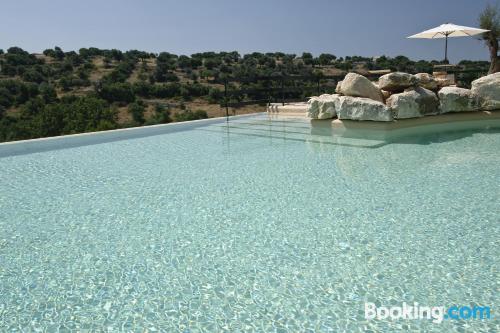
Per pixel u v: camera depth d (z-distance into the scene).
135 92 43.16
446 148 6.88
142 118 35.19
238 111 14.39
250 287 2.65
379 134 8.66
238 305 2.46
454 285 2.55
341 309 2.36
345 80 9.42
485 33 12.78
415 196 4.35
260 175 5.66
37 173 6.36
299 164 6.24
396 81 8.93
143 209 4.36
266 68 41.66
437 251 3.01
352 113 9.02
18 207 4.58
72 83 43.38
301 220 3.80
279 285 2.66
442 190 4.52
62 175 6.18
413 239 3.24
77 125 32.00
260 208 4.21
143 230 3.73
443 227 3.46
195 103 41.75
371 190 4.66
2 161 7.43
